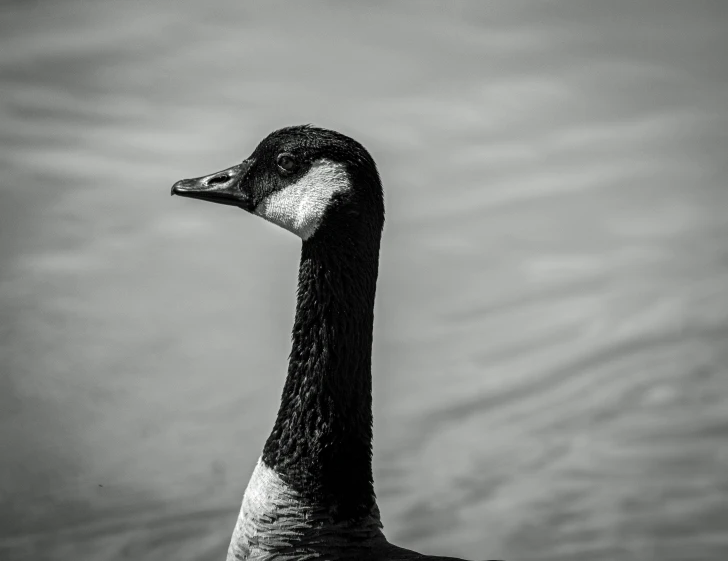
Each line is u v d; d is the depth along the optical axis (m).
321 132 7.48
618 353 15.48
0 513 12.08
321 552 6.89
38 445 13.15
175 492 12.59
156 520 12.11
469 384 14.95
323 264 7.36
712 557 11.76
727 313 16.25
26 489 12.45
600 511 12.58
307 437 7.15
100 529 11.93
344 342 7.26
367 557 6.86
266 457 7.26
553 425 14.09
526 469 13.30
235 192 7.70
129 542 11.68
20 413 13.62
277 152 7.53
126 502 12.41
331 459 7.09
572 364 15.31
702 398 14.45
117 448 13.28
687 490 12.88
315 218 7.37
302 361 7.34
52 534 11.82
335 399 7.20
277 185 7.53
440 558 6.78
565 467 13.28
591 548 11.94
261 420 13.93
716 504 12.61
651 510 12.52
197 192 7.74
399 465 13.41
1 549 11.50
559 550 11.92
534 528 12.22
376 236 7.41
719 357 15.23
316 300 7.36
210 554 11.55
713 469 13.19
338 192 7.30
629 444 13.62
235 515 12.29
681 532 12.17
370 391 7.38
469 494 12.84
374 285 7.43
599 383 14.85
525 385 14.89
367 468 7.23
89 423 13.63
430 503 12.71
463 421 14.23
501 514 12.48
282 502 7.03
